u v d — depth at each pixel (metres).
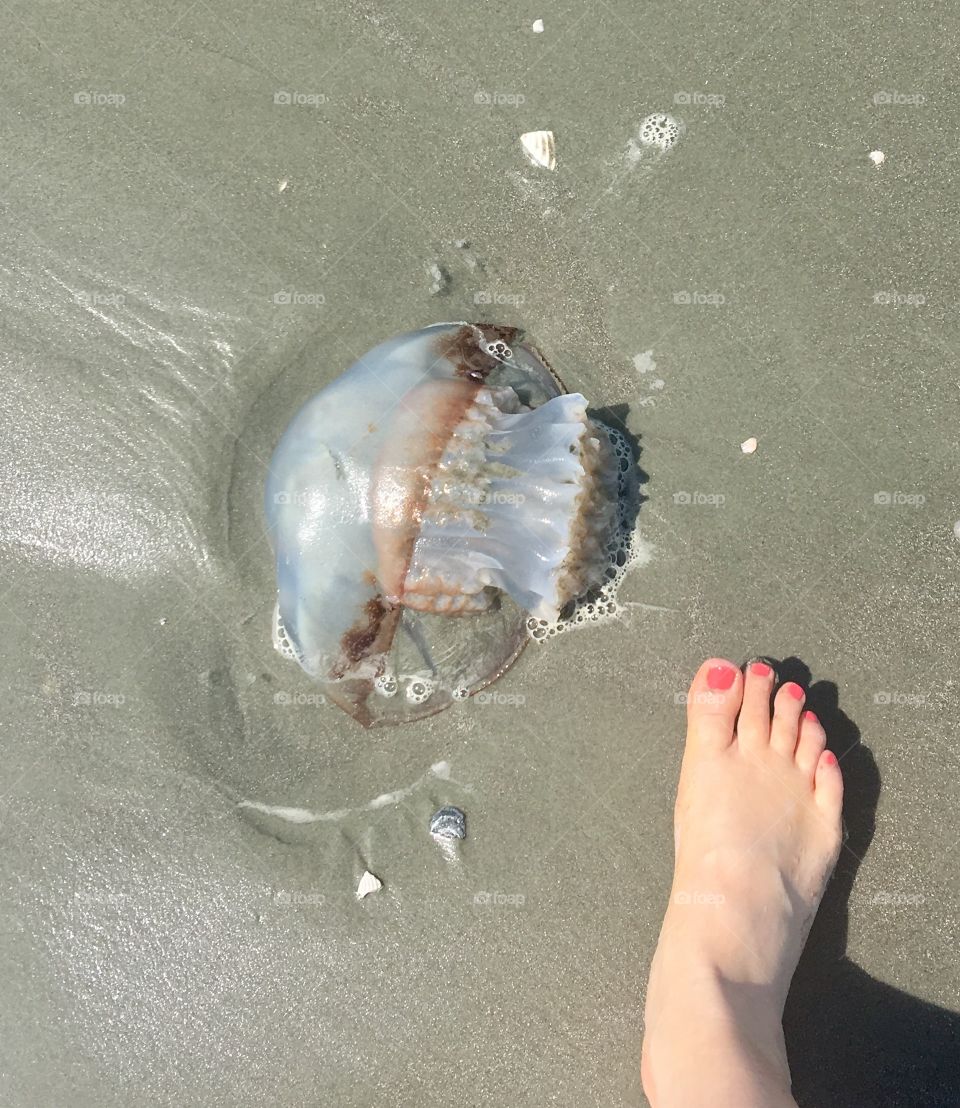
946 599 0.69
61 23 0.74
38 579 0.69
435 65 0.73
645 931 0.67
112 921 0.68
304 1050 0.66
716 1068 0.60
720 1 0.73
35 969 0.67
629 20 0.73
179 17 0.73
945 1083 0.65
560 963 0.67
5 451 0.70
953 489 0.69
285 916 0.67
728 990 0.63
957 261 0.71
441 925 0.67
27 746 0.68
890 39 0.73
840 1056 0.65
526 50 0.73
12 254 0.72
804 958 0.66
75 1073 0.67
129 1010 0.67
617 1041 0.66
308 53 0.73
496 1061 0.66
